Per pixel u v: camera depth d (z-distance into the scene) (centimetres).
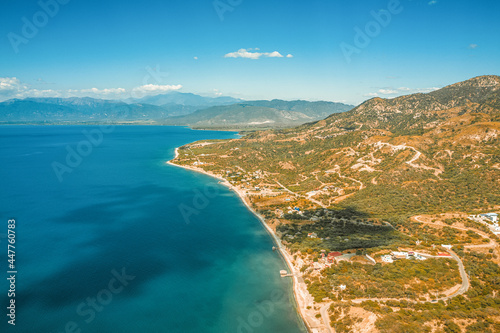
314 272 15275
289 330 11700
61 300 12962
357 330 10962
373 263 15538
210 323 11994
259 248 18425
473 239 17262
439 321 10706
